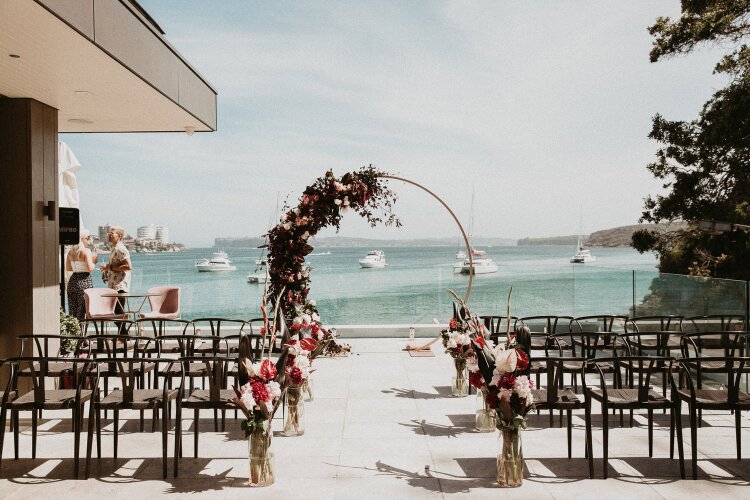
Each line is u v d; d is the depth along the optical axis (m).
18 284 6.69
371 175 7.18
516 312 11.70
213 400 4.71
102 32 5.02
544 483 4.34
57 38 4.75
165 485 4.34
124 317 8.77
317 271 67.38
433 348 10.31
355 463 4.80
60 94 6.55
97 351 6.89
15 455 4.88
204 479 4.46
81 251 9.45
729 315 6.95
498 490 4.23
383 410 6.38
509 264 75.12
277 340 6.27
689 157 14.84
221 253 88.38
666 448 5.09
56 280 7.18
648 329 8.50
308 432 5.62
